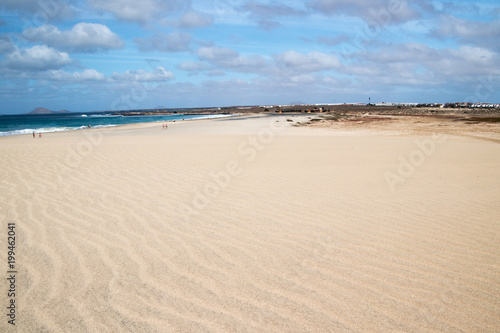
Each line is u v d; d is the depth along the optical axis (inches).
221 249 158.1
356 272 136.1
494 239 169.2
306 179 314.7
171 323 103.6
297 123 1478.8
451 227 186.5
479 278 131.4
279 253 153.9
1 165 375.9
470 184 293.4
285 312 109.3
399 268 139.5
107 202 232.7
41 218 198.7
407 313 109.3
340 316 107.4
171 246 161.0
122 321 104.3
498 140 732.0
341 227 187.3
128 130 1274.6
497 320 105.9
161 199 242.1
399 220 198.8
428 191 269.1
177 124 1620.3
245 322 104.1
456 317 107.3
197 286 125.1
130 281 128.2
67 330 99.8
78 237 170.4
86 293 119.7
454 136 836.0
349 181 306.8
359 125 1296.8
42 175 323.3
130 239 168.9
